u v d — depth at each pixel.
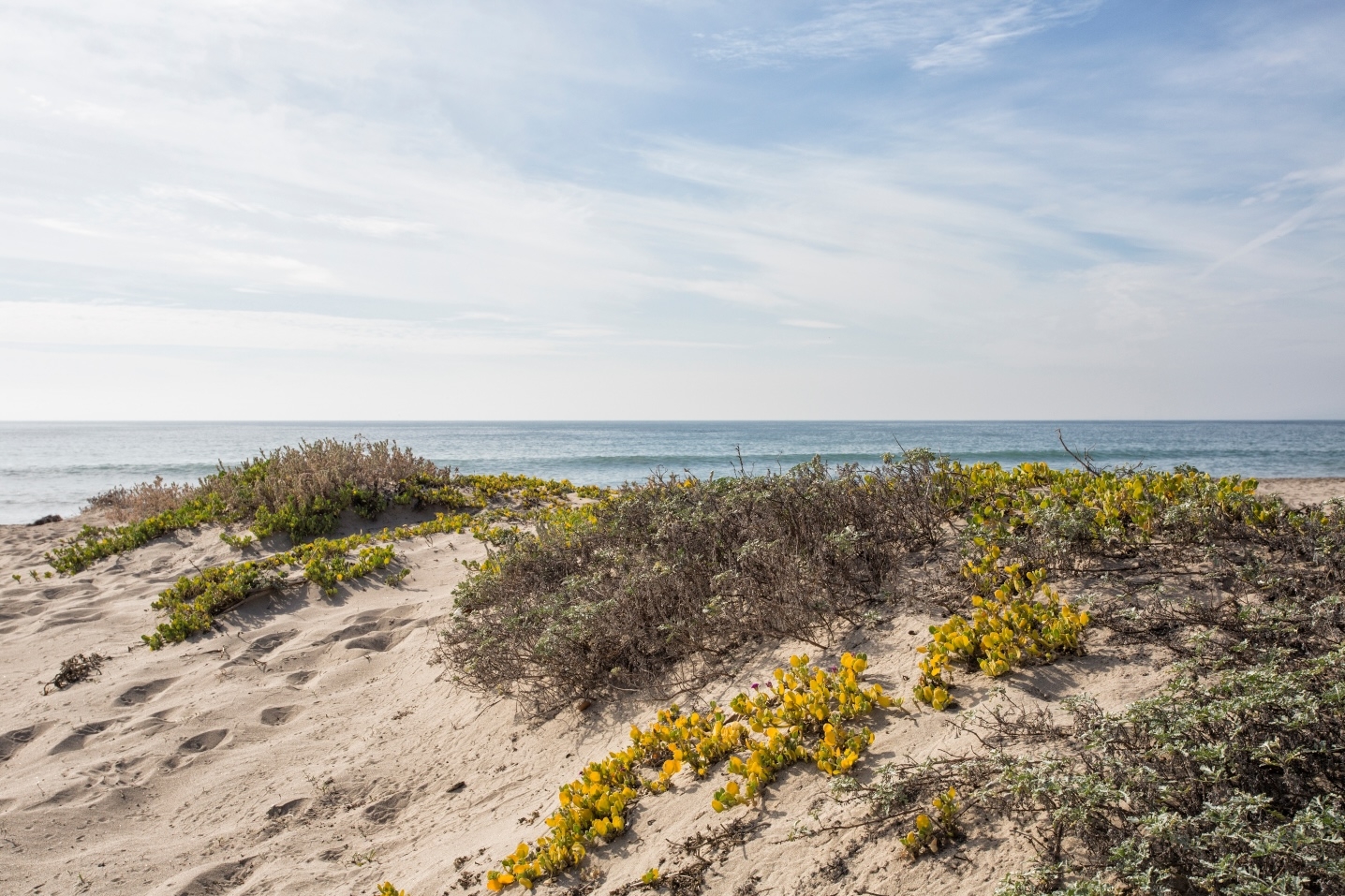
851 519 5.50
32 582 10.09
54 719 5.79
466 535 10.41
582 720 4.75
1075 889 2.05
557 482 14.20
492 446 58.91
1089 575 4.34
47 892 3.74
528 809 3.97
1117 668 3.39
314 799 4.52
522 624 5.44
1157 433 88.06
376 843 4.07
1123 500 4.96
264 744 5.32
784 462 34.41
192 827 4.36
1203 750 2.31
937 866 2.58
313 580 8.55
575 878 3.21
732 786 3.30
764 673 4.42
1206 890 2.13
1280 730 2.48
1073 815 2.27
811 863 2.79
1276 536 4.20
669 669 4.89
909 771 2.97
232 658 6.84
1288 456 38.78
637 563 5.86
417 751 5.00
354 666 6.57
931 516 5.48
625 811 3.54
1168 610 3.71
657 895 2.92
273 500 11.47
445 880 3.48
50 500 26.61
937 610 4.42
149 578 9.66
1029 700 3.34
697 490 6.89
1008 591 4.30
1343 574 3.62
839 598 4.76
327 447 13.70
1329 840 1.93
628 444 61.44
